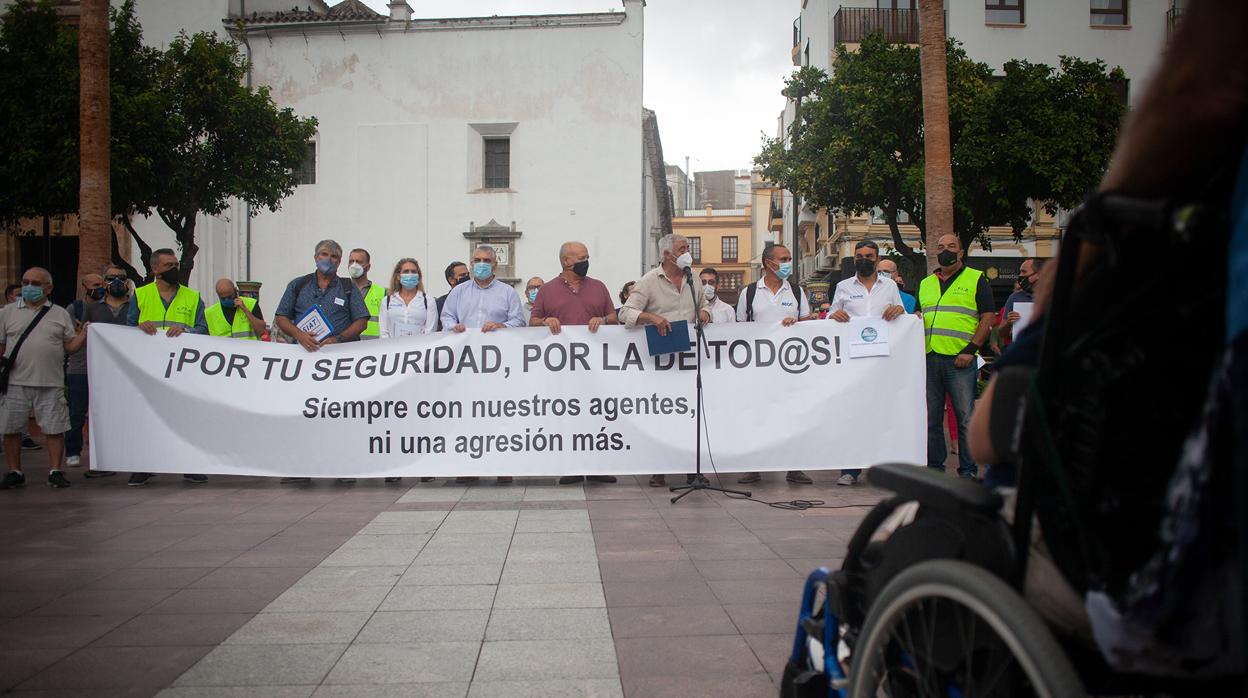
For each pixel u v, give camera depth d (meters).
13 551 5.15
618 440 7.33
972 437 1.98
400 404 7.41
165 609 4.04
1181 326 1.45
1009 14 25.78
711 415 7.29
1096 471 1.56
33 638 3.66
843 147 19.02
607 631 3.72
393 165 24.91
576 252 7.69
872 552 2.29
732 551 5.07
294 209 24.81
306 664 3.36
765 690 3.11
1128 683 1.73
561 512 6.26
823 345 7.31
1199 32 1.35
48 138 15.95
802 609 2.59
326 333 7.74
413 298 8.27
